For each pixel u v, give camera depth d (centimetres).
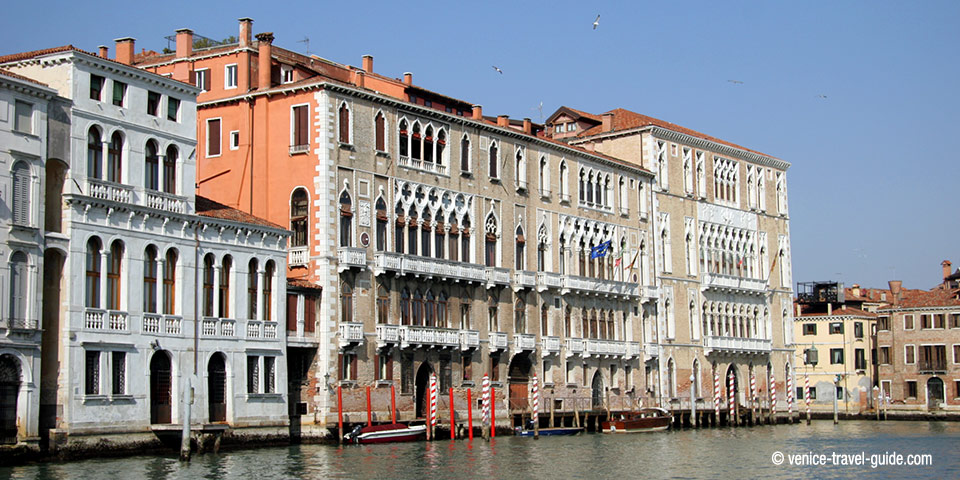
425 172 6034
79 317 4253
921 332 10325
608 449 5525
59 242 4216
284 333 5159
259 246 5053
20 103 4112
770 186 9044
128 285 4447
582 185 7169
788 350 9044
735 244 8550
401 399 5762
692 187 8106
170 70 5984
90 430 4262
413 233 5953
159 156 4659
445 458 4803
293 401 5366
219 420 4822
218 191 5747
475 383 6231
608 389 7188
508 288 6488
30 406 4072
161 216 4584
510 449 5350
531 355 6594
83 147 4328
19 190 4091
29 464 4038
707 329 8119
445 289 6094
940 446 6072
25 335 4059
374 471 4256
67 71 4316
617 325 7338
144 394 4475
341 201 5547
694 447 5762
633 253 7512
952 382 10138
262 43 5703
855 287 11825
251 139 5669
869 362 10662
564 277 6831
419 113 6019
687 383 7862
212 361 4819
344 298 5512
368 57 6625
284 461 4481
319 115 5494
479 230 6353
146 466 4131
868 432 7588
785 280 9100
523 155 6706
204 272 4791
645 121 7906
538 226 6769
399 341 5709
